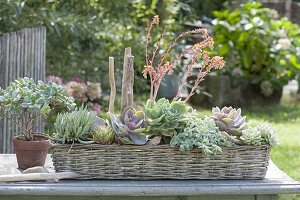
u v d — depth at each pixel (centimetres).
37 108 312
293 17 1393
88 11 776
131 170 306
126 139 301
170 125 305
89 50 784
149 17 853
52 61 764
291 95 1088
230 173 310
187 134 304
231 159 309
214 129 310
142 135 305
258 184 303
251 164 311
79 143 305
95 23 755
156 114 306
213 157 308
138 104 879
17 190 289
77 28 718
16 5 657
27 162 325
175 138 303
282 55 1002
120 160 305
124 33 799
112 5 780
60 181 303
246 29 994
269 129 314
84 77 789
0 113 329
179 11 977
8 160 346
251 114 940
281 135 801
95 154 305
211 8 1323
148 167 306
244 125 315
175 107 308
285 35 1016
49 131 670
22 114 327
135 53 803
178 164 307
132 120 308
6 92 322
